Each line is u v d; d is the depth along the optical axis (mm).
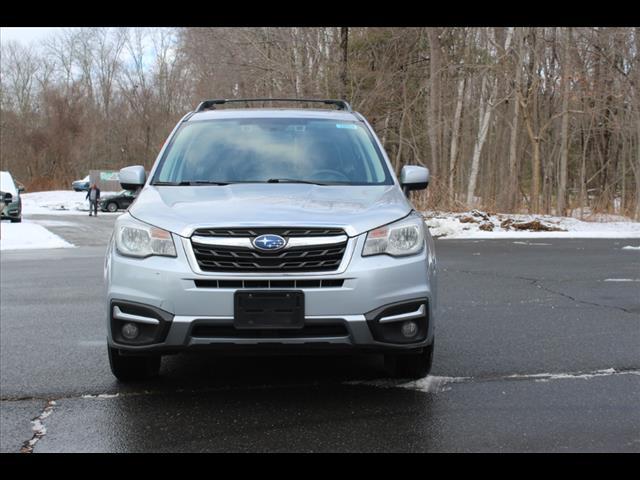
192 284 3738
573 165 41250
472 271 10570
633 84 27656
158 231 3879
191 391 4301
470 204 28359
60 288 9055
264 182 4801
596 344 5539
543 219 23031
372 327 3779
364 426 3664
